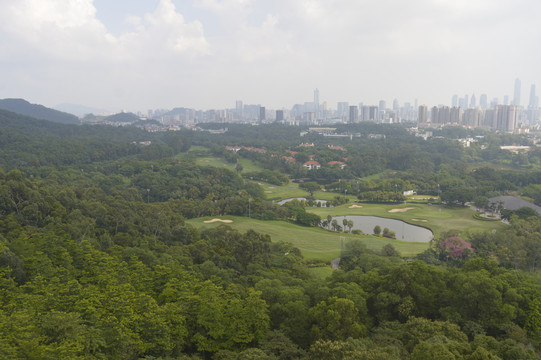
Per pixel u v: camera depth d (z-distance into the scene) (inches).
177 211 5851.4
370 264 3297.2
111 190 6914.4
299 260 3831.2
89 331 1685.5
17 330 1551.4
